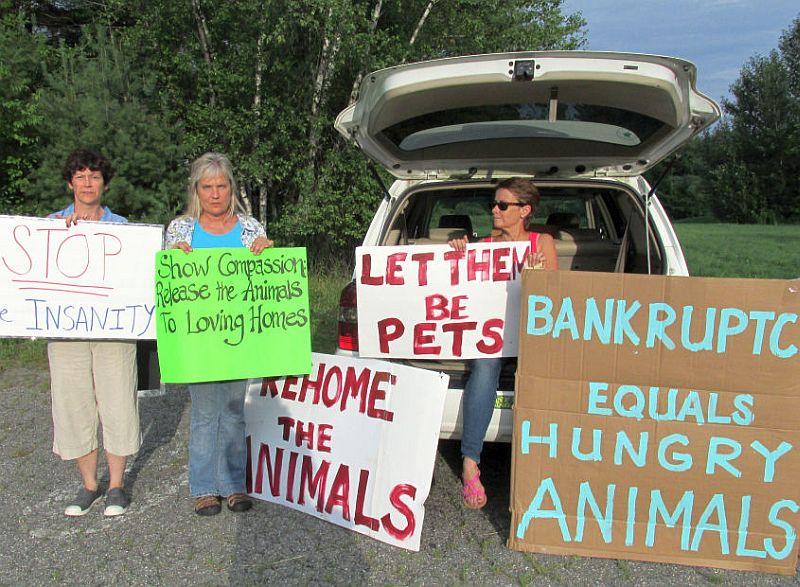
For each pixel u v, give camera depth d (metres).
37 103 8.72
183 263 3.06
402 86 3.21
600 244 4.14
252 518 3.22
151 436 4.32
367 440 3.13
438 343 3.17
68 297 3.06
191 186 3.14
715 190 43.06
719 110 3.20
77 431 3.17
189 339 3.08
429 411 2.94
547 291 2.74
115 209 8.61
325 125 10.10
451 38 11.02
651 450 2.74
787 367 2.62
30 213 9.05
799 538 2.69
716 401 2.68
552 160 3.98
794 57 43.84
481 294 3.14
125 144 8.52
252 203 11.33
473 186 4.01
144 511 3.29
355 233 9.88
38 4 12.52
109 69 8.98
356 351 3.32
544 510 2.84
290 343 3.18
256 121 9.39
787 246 20.00
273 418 3.45
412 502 2.92
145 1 10.02
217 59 9.65
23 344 6.46
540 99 3.42
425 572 2.74
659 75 3.01
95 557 2.87
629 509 2.78
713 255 17.02
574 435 2.79
